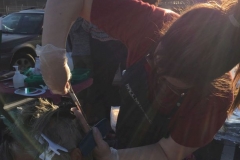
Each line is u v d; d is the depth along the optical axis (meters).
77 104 1.67
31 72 3.31
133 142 1.67
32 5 13.18
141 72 1.54
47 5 1.61
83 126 1.44
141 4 1.57
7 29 7.39
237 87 1.51
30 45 7.14
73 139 1.31
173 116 1.47
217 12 1.15
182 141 1.48
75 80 3.10
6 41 6.85
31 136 1.26
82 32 3.68
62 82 1.64
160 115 1.51
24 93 2.75
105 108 3.79
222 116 1.45
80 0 1.60
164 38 1.22
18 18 7.65
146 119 1.57
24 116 1.31
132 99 1.59
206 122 1.43
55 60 1.56
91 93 3.75
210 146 2.06
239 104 1.46
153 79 1.48
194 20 1.17
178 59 1.16
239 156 2.04
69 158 1.26
